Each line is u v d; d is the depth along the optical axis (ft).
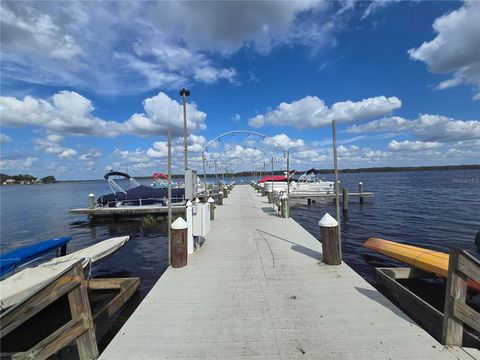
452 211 56.49
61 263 18.54
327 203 76.33
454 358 8.45
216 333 10.03
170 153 17.56
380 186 142.31
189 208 19.93
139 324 10.68
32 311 7.52
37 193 194.90
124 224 51.31
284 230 27.78
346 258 27.07
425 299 17.53
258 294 13.05
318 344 9.27
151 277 23.71
